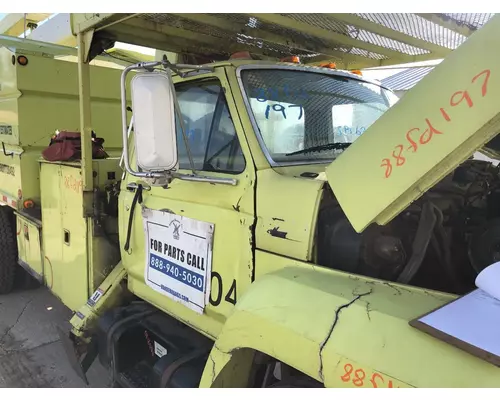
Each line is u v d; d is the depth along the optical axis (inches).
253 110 95.0
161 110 81.9
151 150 81.4
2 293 209.8
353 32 127.2
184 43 138.5
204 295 96.4
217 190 94.6
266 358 78.3
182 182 103.5
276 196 83.4
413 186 60.9
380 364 55.0
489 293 58.4
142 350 115.1
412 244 79.0
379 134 64.9
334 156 102.6
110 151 215.9
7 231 202.2
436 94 58.7
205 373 76.6
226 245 91.4
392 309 61.0
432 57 154.2
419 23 120.3
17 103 182.2
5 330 177.5
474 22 118.2
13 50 181.2
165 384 94.0
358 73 131.9
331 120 107.0
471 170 90.9
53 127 193.0
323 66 126.9
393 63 162.9
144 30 127.3
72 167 143.1
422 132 59.7
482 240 75.7
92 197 134.6
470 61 55.6
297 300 68.6
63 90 193.9
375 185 64.6
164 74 82.4
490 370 48.6
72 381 144.0
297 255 79.1
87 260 138.3
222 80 97.0
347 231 79.7
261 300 72.4
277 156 93.5
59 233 155.3
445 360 51.5
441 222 77.7
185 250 101.1
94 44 128.1
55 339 170.6
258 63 103.0
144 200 114.7
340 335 60.6
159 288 109.8
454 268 81.8
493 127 54.4
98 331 120.7
